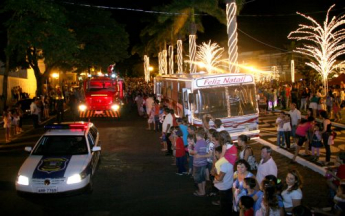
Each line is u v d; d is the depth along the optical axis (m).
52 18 22.84
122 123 24.09
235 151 7.63
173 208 8.50
